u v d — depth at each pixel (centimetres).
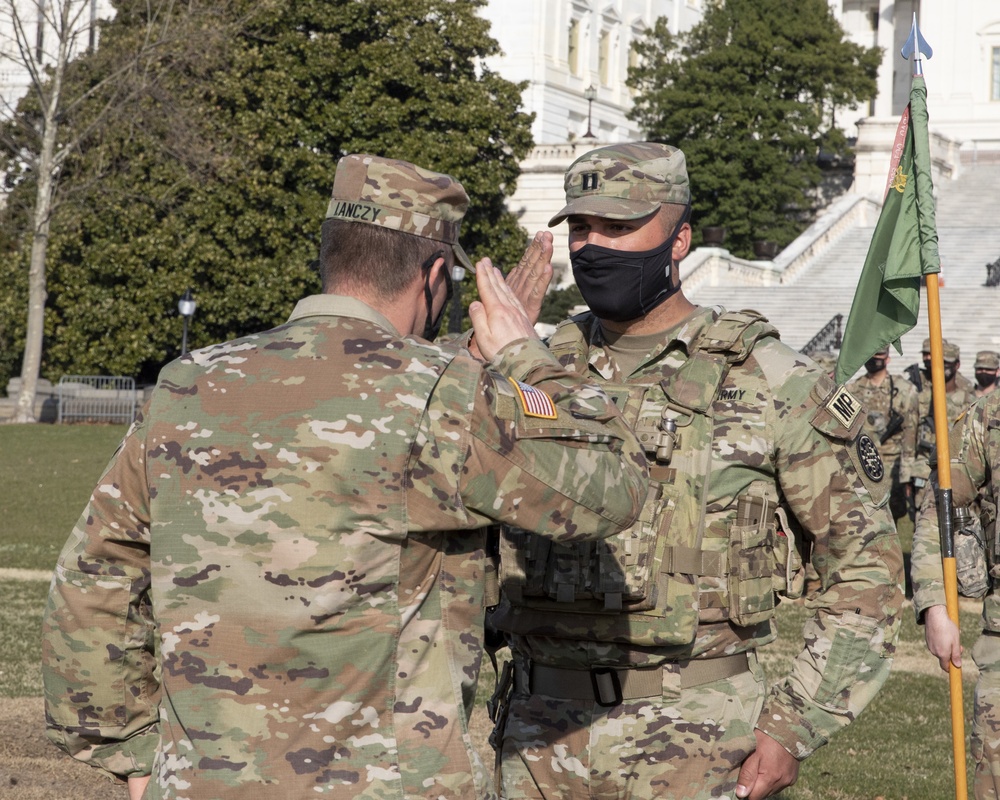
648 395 384
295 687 278
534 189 5356
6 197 4153
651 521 368
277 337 299
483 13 6519
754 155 4791
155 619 291
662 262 391
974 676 968
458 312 2691
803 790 699
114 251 3662
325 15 3753
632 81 5169
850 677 366
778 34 4894
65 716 309
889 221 507
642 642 364
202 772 275
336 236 307
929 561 492
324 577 279
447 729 287
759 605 372
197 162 3525
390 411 285
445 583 296
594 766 370
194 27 3541
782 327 3625
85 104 3700
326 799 274
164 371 303
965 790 472
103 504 299
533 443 293
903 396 1488
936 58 6438
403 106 3831
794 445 373
